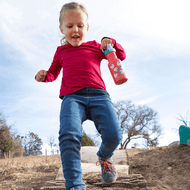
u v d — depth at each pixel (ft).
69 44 6.14
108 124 4.92
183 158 18.10
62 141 4.53
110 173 6.28
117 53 6.31
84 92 5.28
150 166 17.67
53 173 16.98
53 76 6.64
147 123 103.09
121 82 5.40
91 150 19.62
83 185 4.40
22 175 16.21
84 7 5.66
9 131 99.45
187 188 12.55
